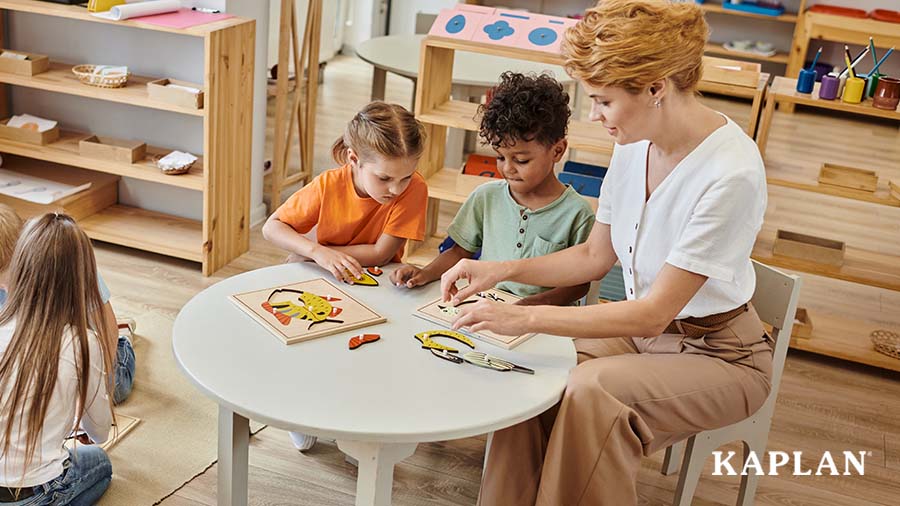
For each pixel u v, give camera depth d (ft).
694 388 6.31
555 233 7.62
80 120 12.67
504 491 6.42
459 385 5.78
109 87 11.37
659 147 6.19
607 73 5.62
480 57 15.30
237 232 12.21
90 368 6.56
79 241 6.30
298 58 13.50
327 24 22.98
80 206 12.20
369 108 7.01
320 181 7.66
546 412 6.44
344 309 6.56
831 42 23.56
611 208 6.84
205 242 11.48
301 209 7.70
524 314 6.02
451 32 11.08
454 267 6.70
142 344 9.83
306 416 5.28
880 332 11.51
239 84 11.50
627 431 5.98
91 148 11.75
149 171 11.53
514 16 11.18
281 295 6.68
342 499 7.87
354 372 5.80
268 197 14.24
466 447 8.76
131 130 12.51
